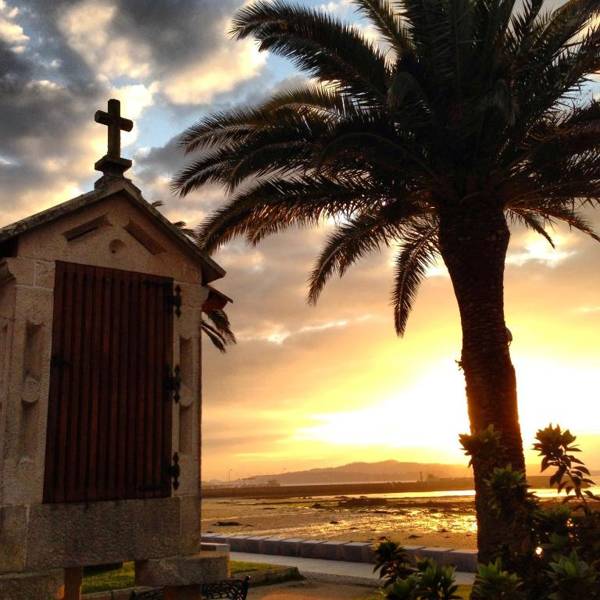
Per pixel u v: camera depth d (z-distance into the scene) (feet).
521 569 13.16
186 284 22.33
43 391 18.76
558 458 14.12
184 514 20.53
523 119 36.19
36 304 19.19
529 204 42.39
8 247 19.47
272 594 38.40
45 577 17.33
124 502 19.44
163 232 22.09
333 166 37.99
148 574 19.44
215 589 26.45
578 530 13.25
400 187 38.47
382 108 37.45
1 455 18.01
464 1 33.63
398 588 11.64
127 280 21.02
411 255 54.03
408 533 123.95
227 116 40.45
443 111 35.78
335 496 534.37
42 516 18.01
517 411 36.78
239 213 42.14
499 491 13.97
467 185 38.06
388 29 41.52
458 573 42.73
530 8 36.81
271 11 35.86
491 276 38.06
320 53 36.37
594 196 38.73
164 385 21.02
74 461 18.86
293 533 130.00
